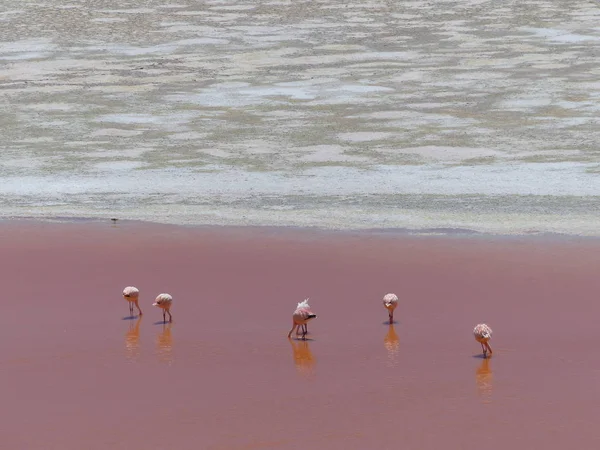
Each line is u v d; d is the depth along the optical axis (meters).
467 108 88.62
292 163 69.94
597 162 68.38
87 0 138.50
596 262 43.66
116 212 55.56
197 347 34.44
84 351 34.25
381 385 30.83
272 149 74.62
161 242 48.78
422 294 39.75
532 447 26.53
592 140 75.81
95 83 101.25
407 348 33.91
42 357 33.72
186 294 40.34
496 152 72.62
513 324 36.06
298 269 43.62
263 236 49.62
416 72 103.75
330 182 63.50
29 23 127.44
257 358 33.28
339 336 35.25
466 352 33.50
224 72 105.50
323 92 96.00
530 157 70.69
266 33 122.50
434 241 47.97
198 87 99.06
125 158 72.31
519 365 32.22
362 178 64.62
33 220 54.09
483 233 49.34
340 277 42.28
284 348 34.16
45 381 31.66
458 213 53.78
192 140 78.19
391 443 26.94
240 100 93.38
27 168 69.12
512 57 109.31
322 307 38.44
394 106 89.94
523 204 55.94
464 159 70.62
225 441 27.22
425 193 59.66
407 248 46.78
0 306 39.19
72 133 81.19
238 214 54.47
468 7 133.00
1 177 66.19
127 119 86.31
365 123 83.50
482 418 28.36
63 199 59.41
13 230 51.78
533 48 113.00
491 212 53.91
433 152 72.94
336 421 28.36
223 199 58.81
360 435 27.45
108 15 131.38
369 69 105.75
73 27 125.56
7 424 28.53
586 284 40.47
